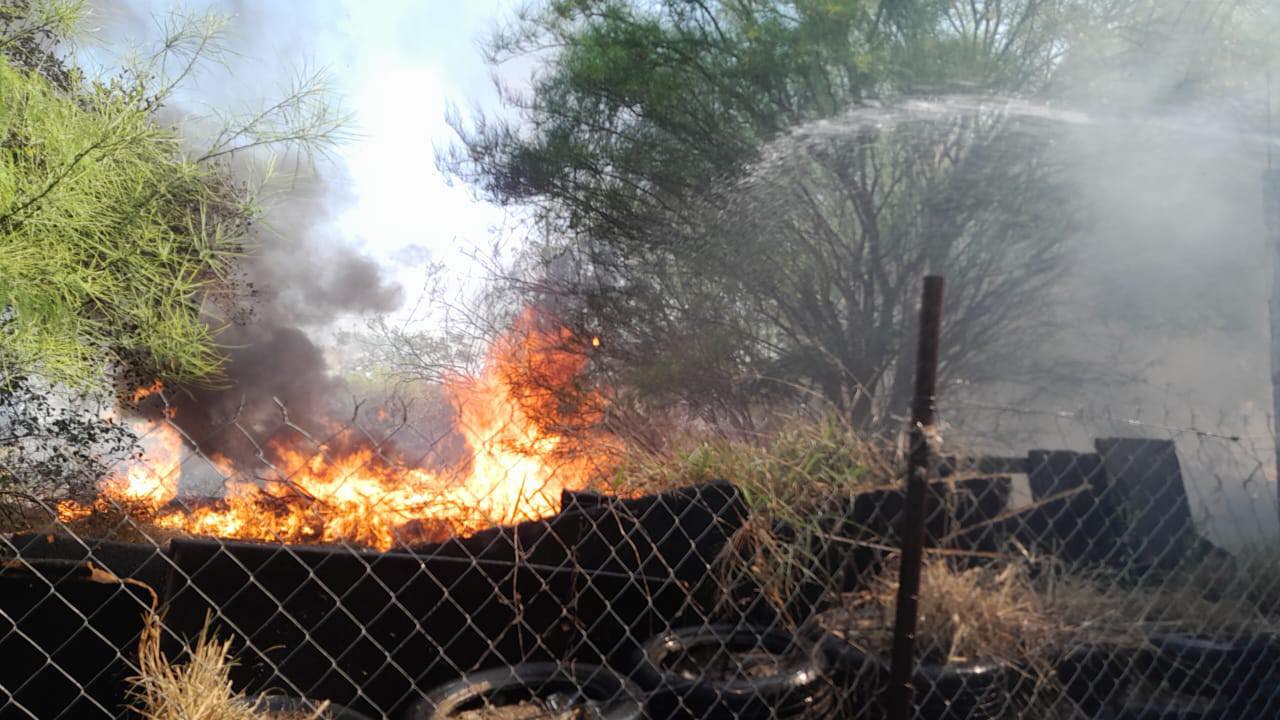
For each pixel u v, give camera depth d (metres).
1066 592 3.32
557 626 3.04
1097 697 3.04
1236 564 3.69
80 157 2.60
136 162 2.84
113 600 2.64
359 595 2.82
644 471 3.65
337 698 2.77
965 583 3.01
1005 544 3.29
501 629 2.97
